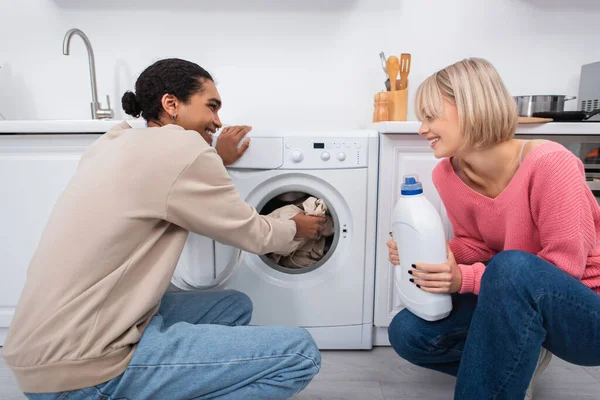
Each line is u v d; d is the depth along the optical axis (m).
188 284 1.40
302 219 1.11
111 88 1.90
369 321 1.49
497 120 0.81
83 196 0.71
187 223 0.77
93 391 0.69
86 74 1.89
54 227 0.71
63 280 0.67
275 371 0.79
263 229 0.90
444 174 1.01
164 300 1.06
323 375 1.36
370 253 1.44
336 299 1.45
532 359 0.75
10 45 1.87
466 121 0.82
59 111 1.92
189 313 1.03
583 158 1.40
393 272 1.46
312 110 1.93
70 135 1.37
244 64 1.89
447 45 1.89
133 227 0.71
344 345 1.50
